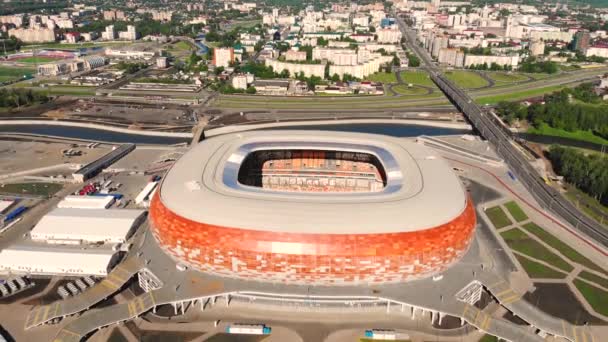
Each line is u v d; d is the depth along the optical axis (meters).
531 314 129.75
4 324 128.88
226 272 134.38
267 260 128.62
